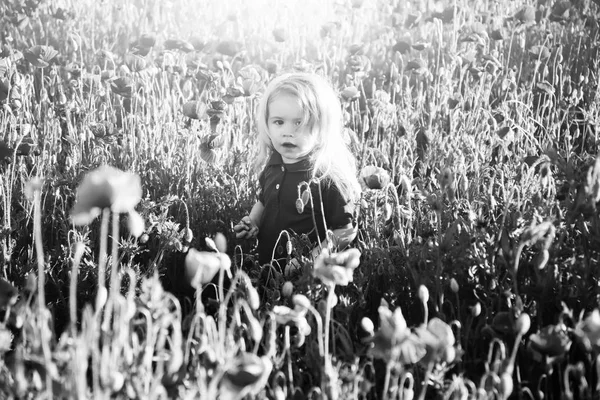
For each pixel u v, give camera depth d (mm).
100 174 1709
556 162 2688
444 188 2545
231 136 4516
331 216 3266
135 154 3994
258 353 2430
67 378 1616
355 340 2564
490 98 5473
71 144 3867
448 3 7039
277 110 3266
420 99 4875
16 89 3895
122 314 1709
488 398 1856
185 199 3691
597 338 1822
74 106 4207
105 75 4414
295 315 2014
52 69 4758
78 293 2947
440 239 2555
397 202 2904
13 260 3123
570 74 5668
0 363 1847
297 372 2223
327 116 3309
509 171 3500
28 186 1772
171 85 5473
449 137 4289
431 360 1796
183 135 4078
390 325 1708
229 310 2561
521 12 5727
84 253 3105
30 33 6336
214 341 1951
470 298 2617
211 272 1928
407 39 6094
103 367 1603
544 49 5156
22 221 3434
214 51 6039
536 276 2592
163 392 1736
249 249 3504
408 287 2814
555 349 1881
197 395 1792
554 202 2920
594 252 2670
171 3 6887
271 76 5051
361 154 4176
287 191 3320
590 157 3301
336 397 1865
